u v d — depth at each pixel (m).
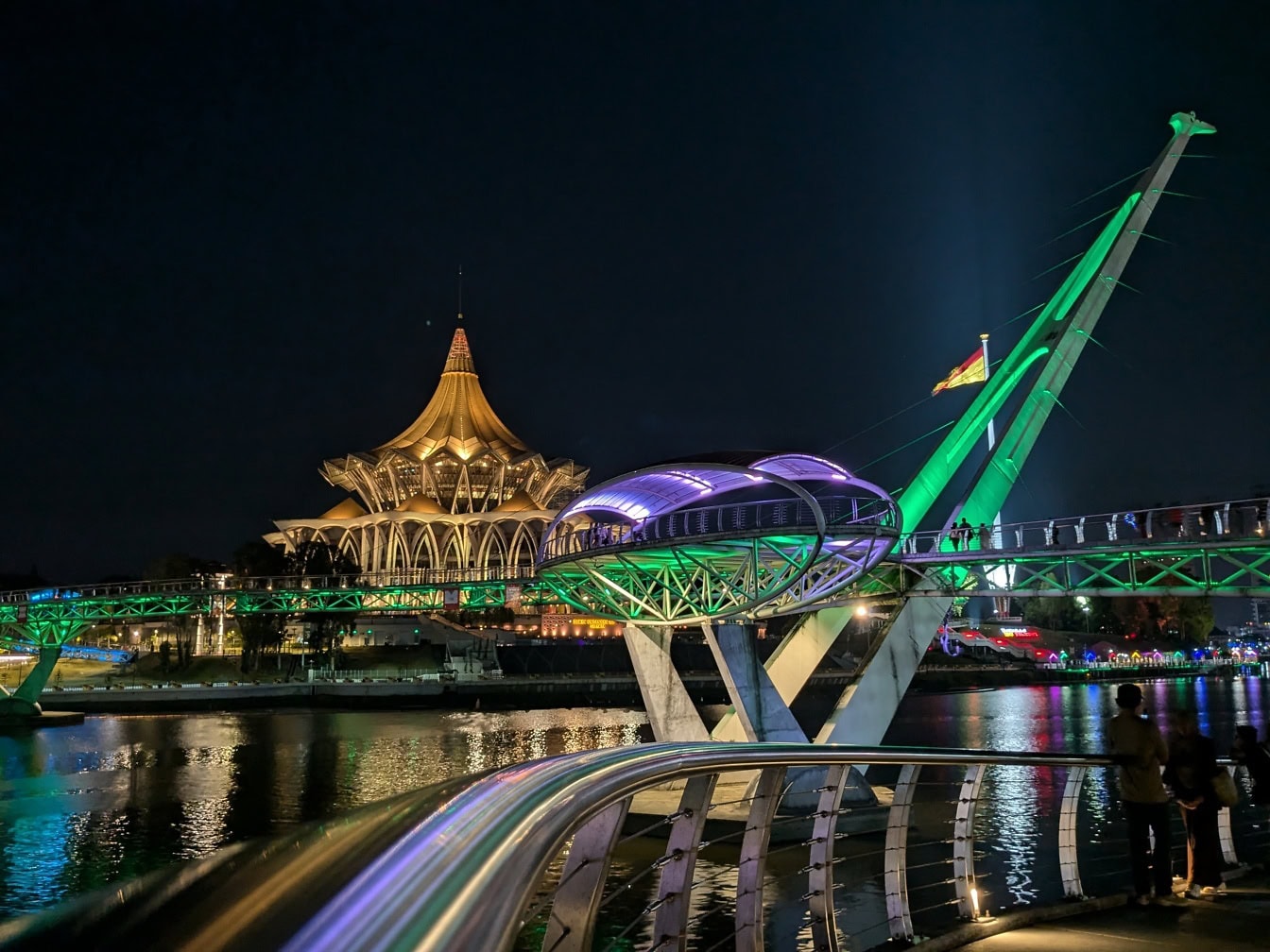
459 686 152.38
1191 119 76.25
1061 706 134.50
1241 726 16.44
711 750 7.26
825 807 9.49
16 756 85.62
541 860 4.42
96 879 45.06
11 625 113.62
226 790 68.75
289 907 3.83
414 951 3.52
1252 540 49.09
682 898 7.05
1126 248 72.81
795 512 47.84
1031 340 72.81
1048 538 55.69
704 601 52.69
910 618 56.31
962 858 12.21
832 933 9.41
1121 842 45.09
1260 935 11.77
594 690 162.88
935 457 69.00
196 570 169.38
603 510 57.00
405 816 4.93
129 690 134.75
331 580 160.12
